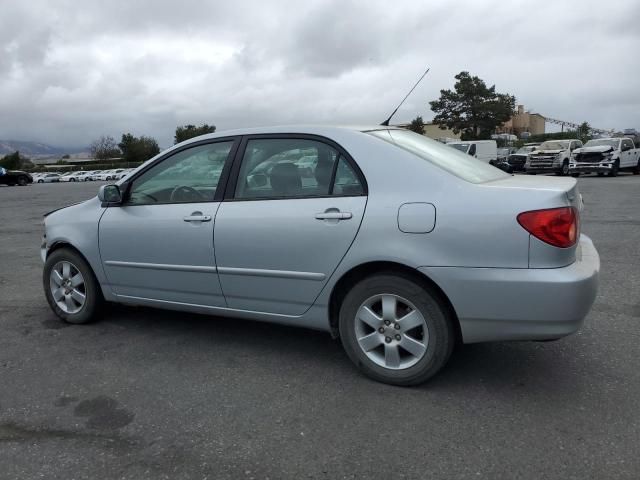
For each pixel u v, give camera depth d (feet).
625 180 74.02
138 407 10.60
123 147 303.68
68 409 10.57
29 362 12.93
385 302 10.99
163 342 14.07
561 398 10.50
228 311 12.96
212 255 12.64
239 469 8.50
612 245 25.58
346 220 10.96
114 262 14.35
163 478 8.32
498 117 187.11
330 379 11.65
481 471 8.27
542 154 92.63
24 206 60.75
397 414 10.06
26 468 8.65
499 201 9.93
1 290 20.02
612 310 15.69
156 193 13.85
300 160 11.93
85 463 8.76
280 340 14.05
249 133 12.77
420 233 10.32
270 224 11.80
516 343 13.29
